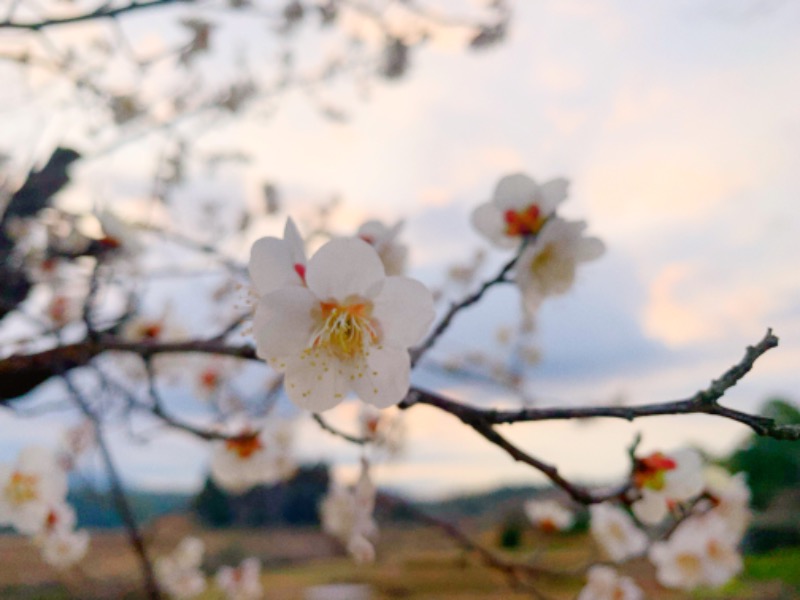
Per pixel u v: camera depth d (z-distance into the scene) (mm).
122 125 288
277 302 88
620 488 102
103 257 191
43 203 215
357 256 89
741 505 196
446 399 95
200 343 142
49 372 192
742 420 82
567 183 137
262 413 212
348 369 90
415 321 90
